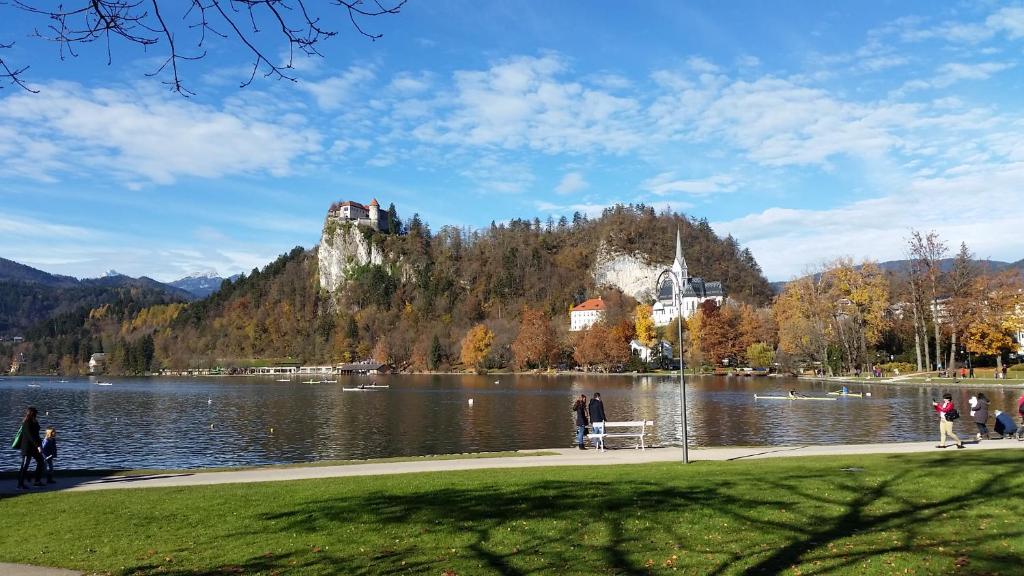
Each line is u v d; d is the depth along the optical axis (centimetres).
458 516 1694
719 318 17212
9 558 1461
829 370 13088
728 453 3119
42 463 2594
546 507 1761
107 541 1578
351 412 8500
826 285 13050
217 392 13788
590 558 1337
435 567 1307
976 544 1365
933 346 12300
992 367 11700
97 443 5912
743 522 1579
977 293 10056
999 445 3106
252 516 1773
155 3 749
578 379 16838
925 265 10550
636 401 9188
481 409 8531
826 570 1233
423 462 2992
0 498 2262
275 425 7150
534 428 6384
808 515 1633
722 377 15712
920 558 1284
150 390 15125
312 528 1622
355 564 1338
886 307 12344
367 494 2020
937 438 4684
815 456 2841
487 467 2730
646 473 2334
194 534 1612
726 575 1223
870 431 5262
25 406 10312
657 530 1523
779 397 9081
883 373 11969
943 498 1766
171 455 5200
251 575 1293
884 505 1712
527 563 1316
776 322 16250
